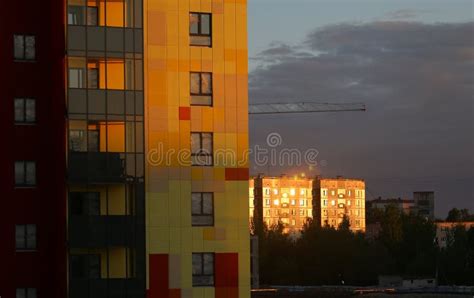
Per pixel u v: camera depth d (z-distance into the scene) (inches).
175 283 2999.5
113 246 2960.1
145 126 3016.7
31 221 3051.2
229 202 3063.5
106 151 2974.9
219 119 3078.2
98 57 2997.0
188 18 3080.7
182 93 3053.6
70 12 2992.1
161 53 3048.7
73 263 2945.4
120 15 3031.5
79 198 2965.1
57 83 3065.9
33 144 3070.9
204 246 3031.5
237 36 3112.7
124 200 2987.2
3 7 3085.6
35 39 3100.4
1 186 3038.9
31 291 3038.9
